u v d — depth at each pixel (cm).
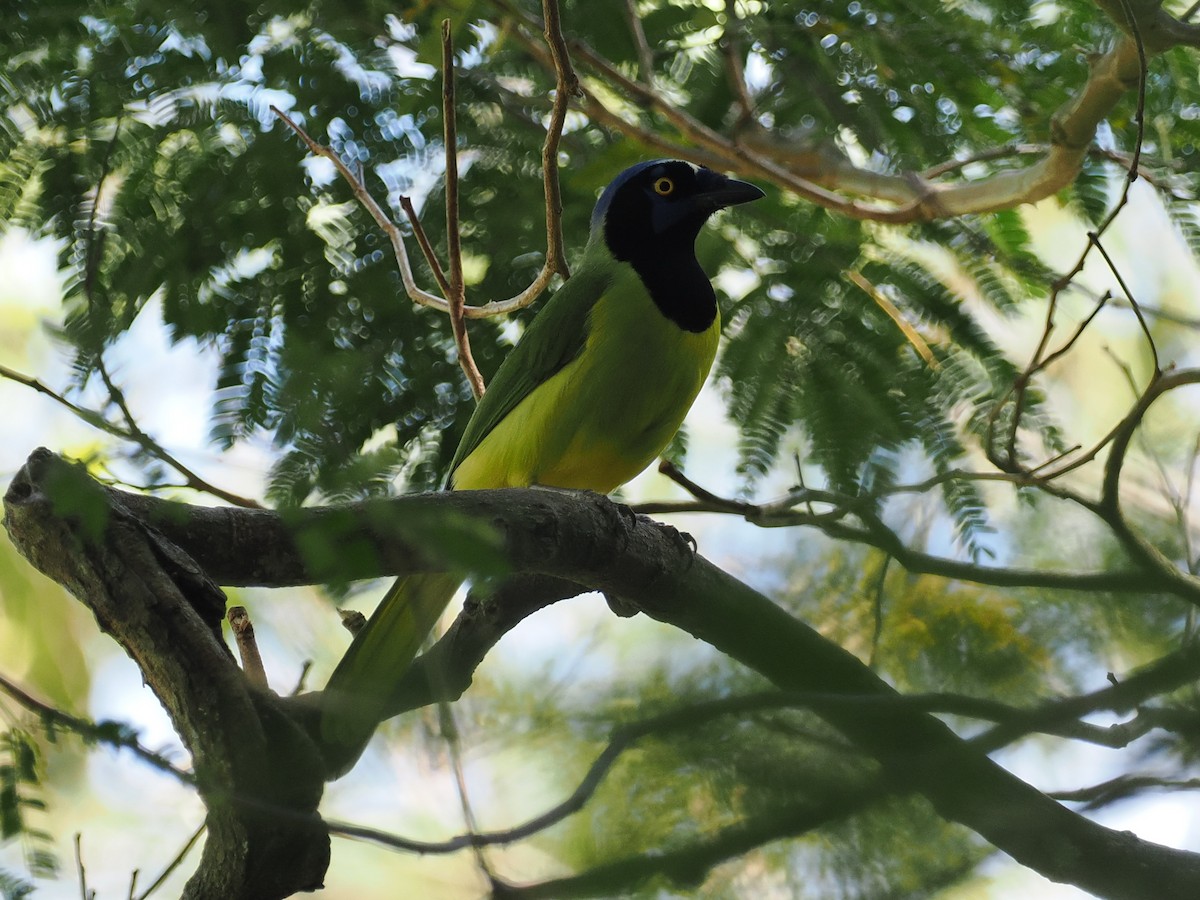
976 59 1058
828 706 515
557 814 517
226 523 693
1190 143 1116
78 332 735
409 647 848
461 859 645
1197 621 604
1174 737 557
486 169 1142
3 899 667
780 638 682
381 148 1117
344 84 1103
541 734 541
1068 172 1066
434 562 525
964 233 1160
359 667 845
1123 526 838
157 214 1047
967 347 1048
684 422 1216
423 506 532
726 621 695
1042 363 980
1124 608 623
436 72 1107
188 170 1062
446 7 1032
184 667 659
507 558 543
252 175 1065
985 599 635
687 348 1105
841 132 1152
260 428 909
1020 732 531
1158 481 1075
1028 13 1103
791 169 1245
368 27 1109
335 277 1064
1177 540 936
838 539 719
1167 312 1557
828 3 1084
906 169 1109
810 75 1115
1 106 1050
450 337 1094
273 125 1090
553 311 1131
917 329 1058
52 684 1449
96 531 513
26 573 1485
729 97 1155
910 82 1079
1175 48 1070
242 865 668
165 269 1020
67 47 1059
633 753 519
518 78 1212
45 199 1034
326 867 682
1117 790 578
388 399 1049
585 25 1160
